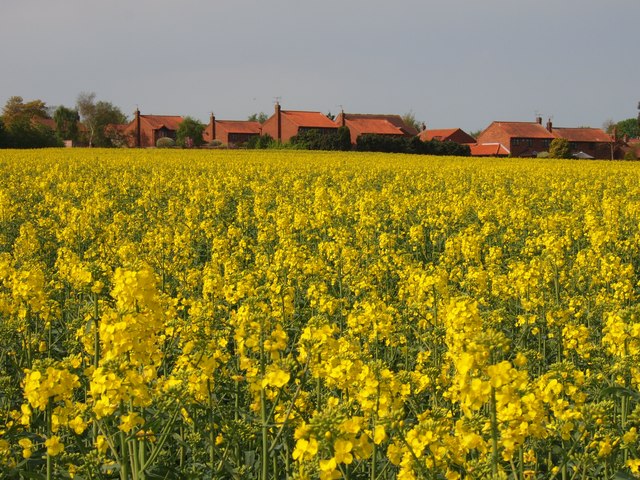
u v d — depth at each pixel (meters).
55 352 9.12
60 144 89.19
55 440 5.24
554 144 88.69
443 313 9.31
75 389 7.63
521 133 113.88
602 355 8.79
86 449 6.15
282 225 17.83
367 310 8.21
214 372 6.40
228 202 26.44
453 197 25.16
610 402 5.78
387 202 25.81
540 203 26.39
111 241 15.79
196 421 5.99
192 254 16.03
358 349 7.04
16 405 7.77
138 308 5.90
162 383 6.07
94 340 7.02
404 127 126.00
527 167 45.97
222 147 100.75
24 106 128.38
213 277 9.52
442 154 91.12
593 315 11.05
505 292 11.46
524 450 6.25
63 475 5.67
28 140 85.25
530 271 10.77
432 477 5.11
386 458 6.16
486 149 114.25
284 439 6.12
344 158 56.34
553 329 9.31
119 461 5.46
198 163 43.47
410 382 7.06
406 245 19.02
